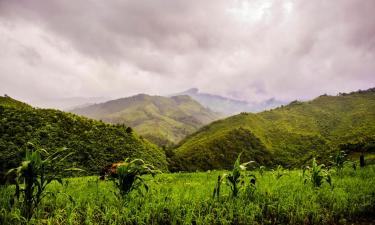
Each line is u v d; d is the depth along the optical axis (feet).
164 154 334.85
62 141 202.08
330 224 22.82
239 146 482.28
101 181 45.62
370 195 28.48
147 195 27.04
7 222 18.69
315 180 33.71
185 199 25.48
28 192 20.70
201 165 401.49
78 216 21.22
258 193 28.91
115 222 19.49
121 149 237.45
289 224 22.41
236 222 21.76
